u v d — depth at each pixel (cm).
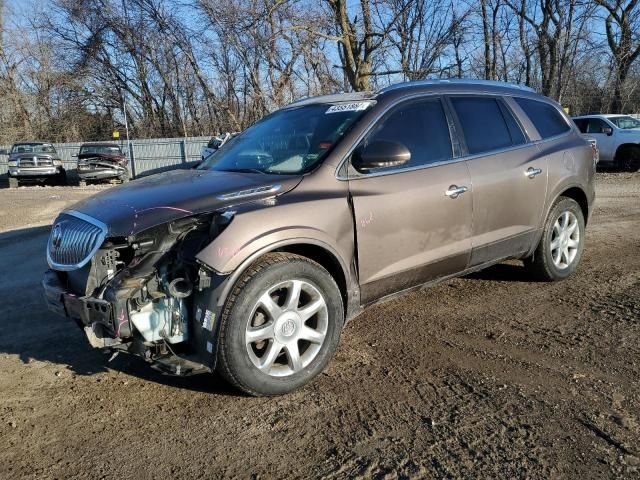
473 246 440
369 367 371
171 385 358
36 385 364
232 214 321
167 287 318
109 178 2356
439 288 536
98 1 3459
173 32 2517
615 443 277
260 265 321
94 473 270
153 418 318
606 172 1748
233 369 317
